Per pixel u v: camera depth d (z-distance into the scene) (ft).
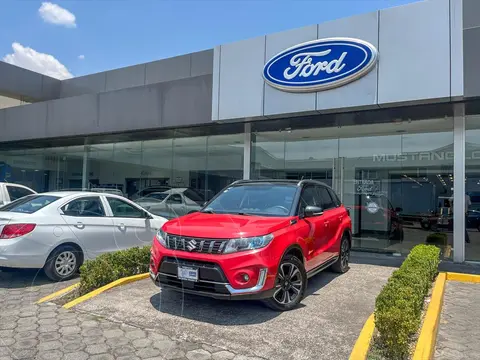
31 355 13.17
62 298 19.34
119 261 22.11
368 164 36.32
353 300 19.38
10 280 23.20
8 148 61.67
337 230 24.32
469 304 19.83
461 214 30.81
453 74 25.86
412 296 14.47
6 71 58.34
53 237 22.52
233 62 34.45
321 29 30.40
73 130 45.44
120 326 15.65
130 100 41.01
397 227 34.60
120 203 27.27
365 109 29.71
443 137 32.73
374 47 28.27
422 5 26.94
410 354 13.05
